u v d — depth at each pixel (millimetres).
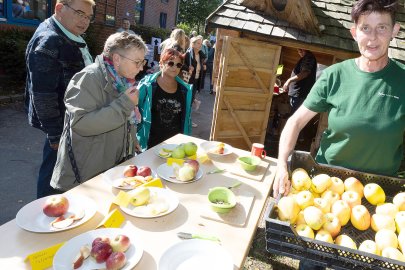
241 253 1358
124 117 1966
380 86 1807
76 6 2387
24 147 4996
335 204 1529
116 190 1772
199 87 10477
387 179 1784
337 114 1934
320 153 2133
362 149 1910
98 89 1973
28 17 8477
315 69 5887
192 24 32562
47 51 2268
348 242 1318
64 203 1493
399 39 4992
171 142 2658
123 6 12070
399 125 1807
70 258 1211
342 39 4844
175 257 1257
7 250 1266
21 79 7777
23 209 1481
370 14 1662
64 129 2094
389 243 1322
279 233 1291
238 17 4883
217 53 5656
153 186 1803
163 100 2986
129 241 1281
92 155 2066
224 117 5086
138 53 1991
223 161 2361
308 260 1301
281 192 1641
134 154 2482
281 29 4805
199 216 1599
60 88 2414
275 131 7125
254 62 4918
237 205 1723
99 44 10672
